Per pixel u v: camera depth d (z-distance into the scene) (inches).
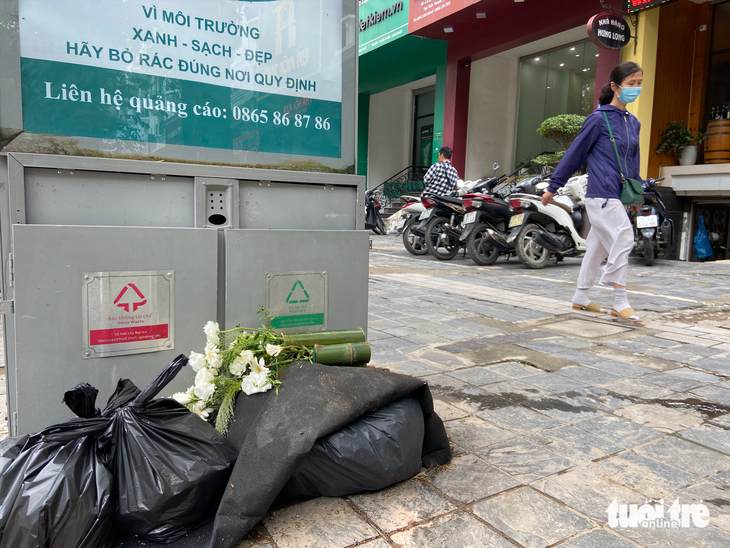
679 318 187.2
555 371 126.9
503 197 333.1
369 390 71.5
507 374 124.3
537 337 159.2
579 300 199.0
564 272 303.0
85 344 74.3
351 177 97.6
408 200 376.8
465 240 324.8
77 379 74.5
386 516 68.4
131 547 62.6
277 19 90.7
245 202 89.0
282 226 92.8
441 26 579.5
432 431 79.8
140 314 77.5
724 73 454.0
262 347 79.7
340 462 68.5
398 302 212.4
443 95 670.5
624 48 431.2
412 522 67.1
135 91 79.8
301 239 90.1
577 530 65.8
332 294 94.3
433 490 74.4
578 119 459.2
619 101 176.4
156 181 81.4
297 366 74.7
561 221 313.6
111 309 75.5
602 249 189.8
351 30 98.2
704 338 159.3
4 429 93.9
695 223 445.7
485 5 518.3
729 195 406.6
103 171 77.2
